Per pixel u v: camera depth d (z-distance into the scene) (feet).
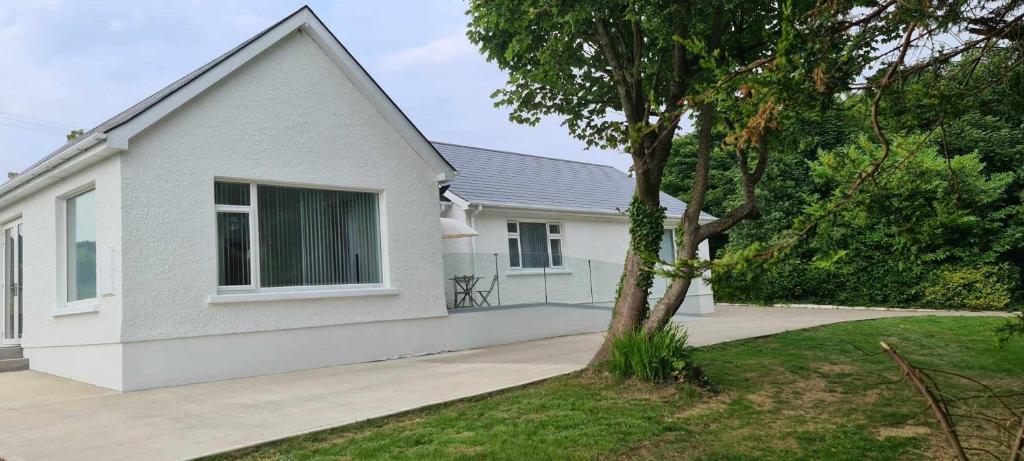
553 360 37.60
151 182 33.35
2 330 46.96
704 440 22.50
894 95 19.20
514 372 33.30
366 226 42.80
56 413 27.07
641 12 27.27
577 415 24.27
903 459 21.89
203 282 34.71
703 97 15.84
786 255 13.32
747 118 16.38
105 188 33.65
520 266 57.31
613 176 80.59
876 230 73.87
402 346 42.86
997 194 69.97
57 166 36.35
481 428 22.81
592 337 51.75
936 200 18.70
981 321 53.42
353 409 25.61
